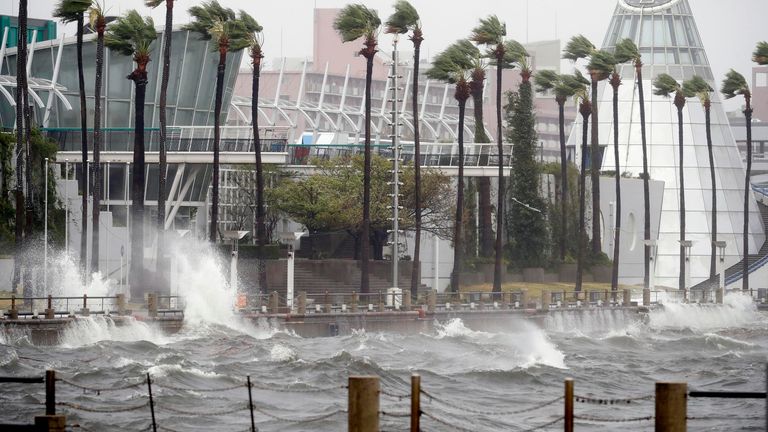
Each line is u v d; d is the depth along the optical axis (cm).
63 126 16662
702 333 13825
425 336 11519
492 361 9856
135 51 13000
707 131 19250
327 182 16538
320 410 7231
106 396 7344
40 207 13912
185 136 16162
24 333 9531
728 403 8169
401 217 16238
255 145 13600
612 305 14962
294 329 11344
